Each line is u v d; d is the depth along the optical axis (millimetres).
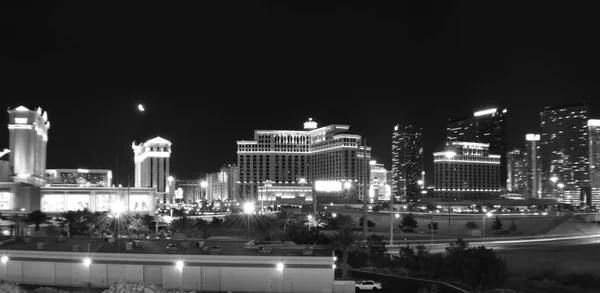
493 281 64812
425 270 72375
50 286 61312
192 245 66875
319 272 58969
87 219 113875
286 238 98375
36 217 113250
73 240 71938
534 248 124500
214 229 151125
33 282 62438
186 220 121688
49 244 68500
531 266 93125
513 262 98938
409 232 161125
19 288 55094
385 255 81625
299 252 62688
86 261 61312
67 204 190375
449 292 61031
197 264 59781
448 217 180000
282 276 59062
